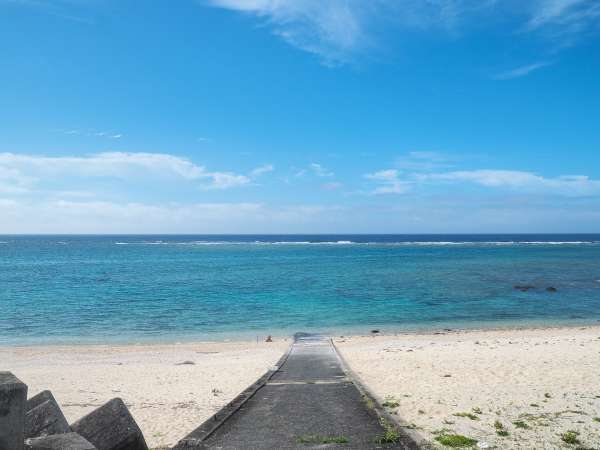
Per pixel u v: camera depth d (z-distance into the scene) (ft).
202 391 46.01
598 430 26.55
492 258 307.78
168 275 207.92
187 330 98.58
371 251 420.77
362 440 24.66
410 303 130.93
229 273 215.72
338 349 72.02
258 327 101.60
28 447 15.28
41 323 105.70
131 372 57.77
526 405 33.04
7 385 12.59
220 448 23.94
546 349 61.52
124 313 117.60
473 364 52.44
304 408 32.09
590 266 241.14
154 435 30.86
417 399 36.01
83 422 19.65
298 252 410.31
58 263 280.92
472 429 27.14
